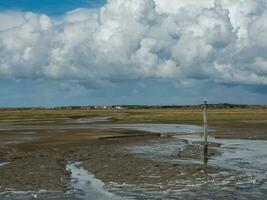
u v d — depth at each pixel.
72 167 40.97
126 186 31.77
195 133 80.94
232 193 29.53
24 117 160.25
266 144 62.06
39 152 51.22
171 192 29.89
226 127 95.31
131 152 52.28
